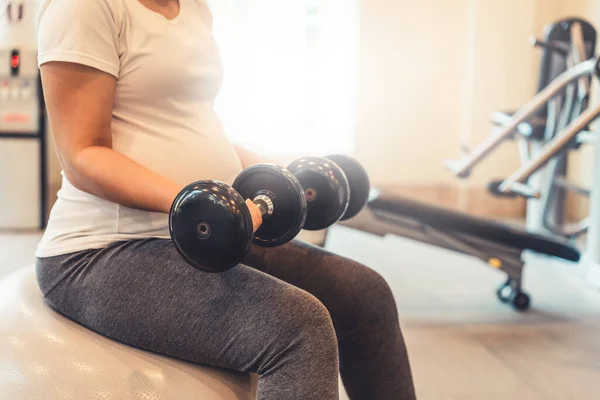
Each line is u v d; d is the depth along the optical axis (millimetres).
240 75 4688
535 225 3699
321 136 4965
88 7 963
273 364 895
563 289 2947
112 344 1013
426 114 5074
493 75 4887
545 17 5035
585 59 3357
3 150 3877
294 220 926
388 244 3969
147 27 1028
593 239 2775
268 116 4805
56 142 981
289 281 1156
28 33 3773
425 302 2734
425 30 4992
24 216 3941
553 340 2303
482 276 3174
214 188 818
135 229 1015
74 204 1041
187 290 943
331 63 4883
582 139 3223
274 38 4707
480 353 2170
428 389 1872
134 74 1028
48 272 1049
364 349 1147
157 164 1049
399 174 5070
